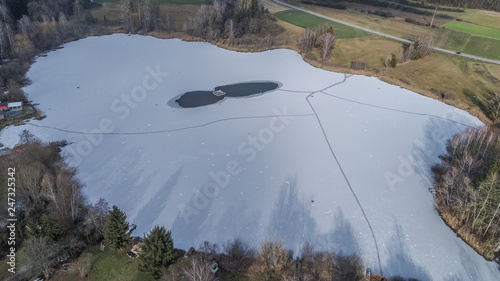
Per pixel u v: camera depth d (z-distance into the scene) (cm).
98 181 4959
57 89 7325
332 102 7150
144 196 4734
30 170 4456
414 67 8694
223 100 7094
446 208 4606
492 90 7625
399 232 4338
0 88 6800
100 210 4419
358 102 7181
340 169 5353
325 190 4953
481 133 5672
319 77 8194
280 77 8138
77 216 4353
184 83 7731
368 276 3750
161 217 4428
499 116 6619
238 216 4497
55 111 6562
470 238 4191
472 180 4834
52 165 5047
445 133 6250
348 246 4141
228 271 3747
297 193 4888
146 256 3462
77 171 5119
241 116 6575
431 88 7719
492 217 3966
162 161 5381
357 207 4691
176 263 3778
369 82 8025
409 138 6106
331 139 6025
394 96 7456
